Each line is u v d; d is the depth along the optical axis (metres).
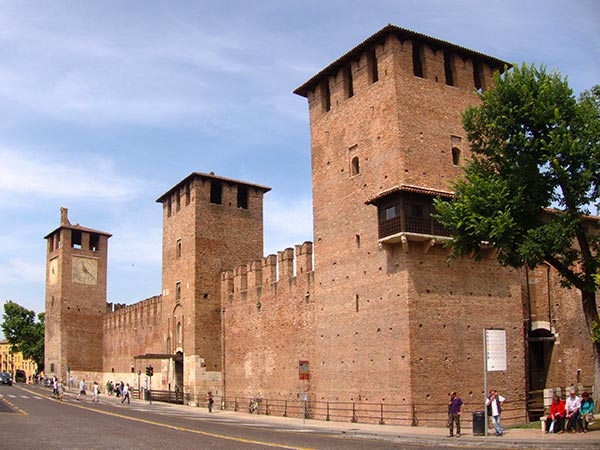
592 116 37.00
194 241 70.56
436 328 43.25
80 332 102.69
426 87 47.12
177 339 73.12
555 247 35.97
